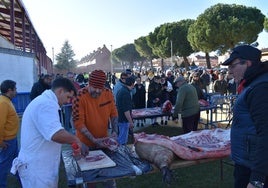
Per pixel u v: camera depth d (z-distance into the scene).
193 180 5.73
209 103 9.93
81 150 3.58
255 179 2.26
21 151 3.16
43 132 2.96
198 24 41.12
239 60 2.65
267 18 34.03
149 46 61.91
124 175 3.17
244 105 2.66
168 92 11.42
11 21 13.02
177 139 4.38
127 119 6.65
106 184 4.01
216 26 39.25
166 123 11.05
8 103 4.84
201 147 4.02
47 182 3.10
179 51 53.12
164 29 54.31
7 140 4.85
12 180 5.95
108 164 3.32
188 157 3.72
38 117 2.99
